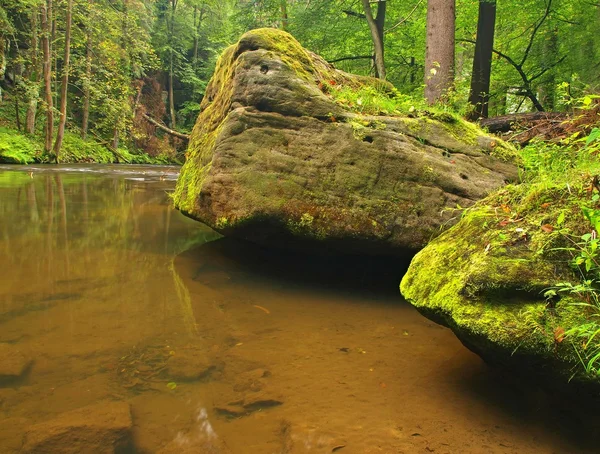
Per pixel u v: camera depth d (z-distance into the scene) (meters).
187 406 1.76
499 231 2.02
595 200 1.87
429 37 7.80
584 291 1.66
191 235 5.12
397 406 1.83
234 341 2.40
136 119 31.11
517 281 1.75
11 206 6.48
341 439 1.60
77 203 7.20
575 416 1.78
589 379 1.56
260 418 1.71
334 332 2.59
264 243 3.96
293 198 3.54
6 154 17.30
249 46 4.18
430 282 2.07
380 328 2.68
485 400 1.89
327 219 3.50
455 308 1.84
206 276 3.58
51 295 2.92
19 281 3.17
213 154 3.94
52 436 1.51
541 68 13.78
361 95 4.28
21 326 2.41
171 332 2.46
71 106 28.02
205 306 2.91
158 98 35.28
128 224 5.65
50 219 5.64
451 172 3.69
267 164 3.66
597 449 1.59
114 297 2.96
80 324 2.48
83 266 3.65
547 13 12.30
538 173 3.39
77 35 23.08
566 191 2.12
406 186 3.58
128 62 26.02
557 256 1.79
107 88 24.70
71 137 23.73
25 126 21.27
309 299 3.19
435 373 2.12
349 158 3.63
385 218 3.49
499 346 1.69
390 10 14.02
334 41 12.96
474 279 1.83
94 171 15.60
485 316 1.75
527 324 1.66
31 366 1.99
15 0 19.52
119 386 1.88
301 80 3.95
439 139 3.91
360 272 3.93
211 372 2.04
